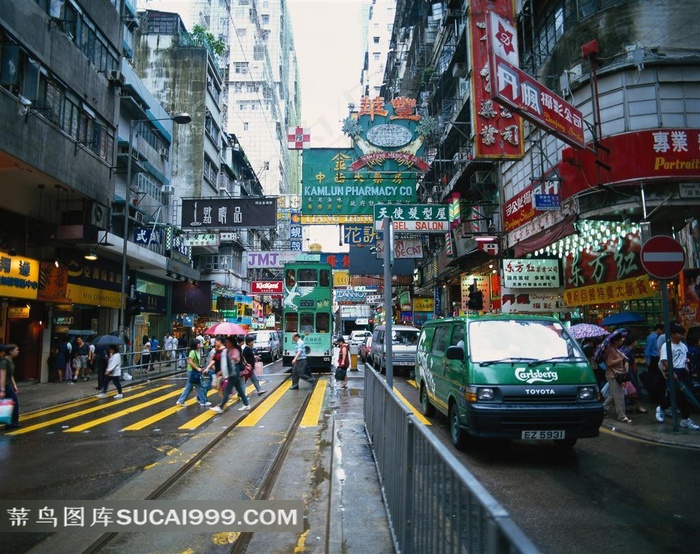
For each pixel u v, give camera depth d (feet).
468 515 6.32
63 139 45.91
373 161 66.59
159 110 88.84
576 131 35.76
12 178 46.01
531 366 20.84
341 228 74.59
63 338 61.46
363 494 16.20
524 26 51.78
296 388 46.70
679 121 36.42
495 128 46.57
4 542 13.24
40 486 17.95
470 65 47.57
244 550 12.82
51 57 43.75
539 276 49.19
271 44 259.19
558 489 16.84
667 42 37.68
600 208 36.91
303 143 67.15
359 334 135.33
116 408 37.22
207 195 115.55
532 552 4.17
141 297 82.94
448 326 26.71
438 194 87.92
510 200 56.34
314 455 22.15
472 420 20.16
